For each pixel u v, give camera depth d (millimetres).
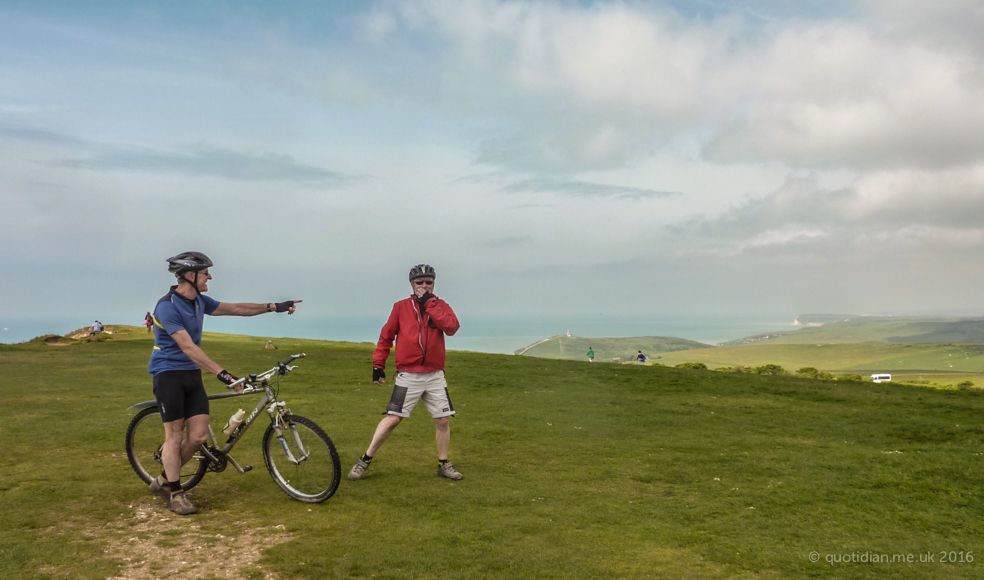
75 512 4602
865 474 6074
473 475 6051
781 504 5086
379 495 5273
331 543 4055
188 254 4836
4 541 3930
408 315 5883
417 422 9242
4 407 9781
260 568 3613
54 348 23391
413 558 3795
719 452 7227
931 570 3691
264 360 19578
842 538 4273
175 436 4789
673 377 16625
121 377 14359
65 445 7027
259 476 5852
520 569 3654
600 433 8531
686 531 4402
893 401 12414
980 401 12438
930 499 5215
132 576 3455
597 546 4074
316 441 5031
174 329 4695
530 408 10945
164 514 4617
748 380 16016
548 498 5238
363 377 15359
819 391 13867
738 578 3553
